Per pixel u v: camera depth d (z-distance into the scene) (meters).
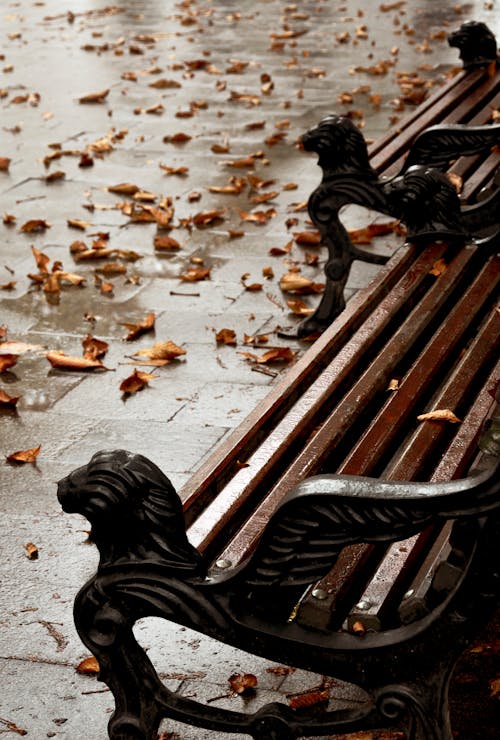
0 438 4.61
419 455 3.07
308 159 8.20
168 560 2.54
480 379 3.61
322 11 13.97
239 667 3.26
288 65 11.10
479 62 7.13
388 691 2.52
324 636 2.52
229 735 3.03
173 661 3.29
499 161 5.95
